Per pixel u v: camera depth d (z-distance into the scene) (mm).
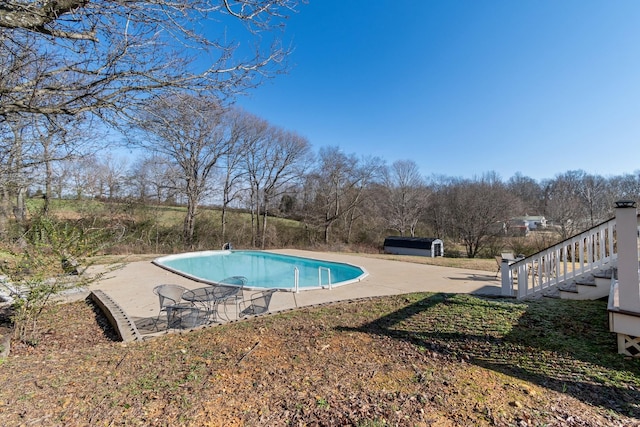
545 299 5629
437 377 2824
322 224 24422
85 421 2133
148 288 7809
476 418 2133
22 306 4109
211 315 5508
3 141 4363
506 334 3842
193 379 2820
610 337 3617
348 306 5922
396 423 2080
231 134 20172
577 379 2725
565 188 28641
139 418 2174
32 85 2773
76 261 4652
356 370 3012
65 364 3223
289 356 3416
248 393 2547
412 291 7586
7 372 3002
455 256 23656
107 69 2881
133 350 3666
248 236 21922
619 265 3271
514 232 22641
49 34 2520
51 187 9844
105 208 16531
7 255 4156
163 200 19156
